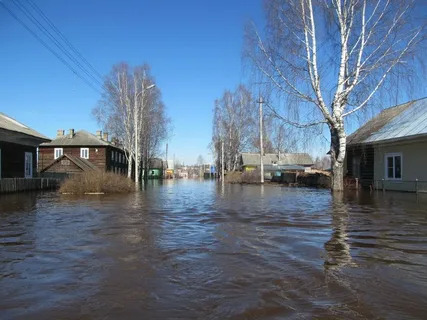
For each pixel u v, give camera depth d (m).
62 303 4.15
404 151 22.36
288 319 3.72
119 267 5.59
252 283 4.82
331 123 21.52
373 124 26.91
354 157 28.22
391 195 19.34
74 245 7.16
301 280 4.94
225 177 64.38
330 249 6.74
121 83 45.47
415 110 23.77
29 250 6.73
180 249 6.80
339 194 20.59
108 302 4.18
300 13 20.42
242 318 3.75
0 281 4.93
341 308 4.00
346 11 19.86
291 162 84.19
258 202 16.70
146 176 68.56
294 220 10.47
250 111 64.75
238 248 6.86
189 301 4.20
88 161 51.12
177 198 19.80
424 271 5.36
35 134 32.06
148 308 4.00
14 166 30.06
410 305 4.08
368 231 8.57
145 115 48.06
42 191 26.86
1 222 10.27
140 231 8.74
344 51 20.12
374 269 5.46
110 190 24.73
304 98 21.28
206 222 10.23
